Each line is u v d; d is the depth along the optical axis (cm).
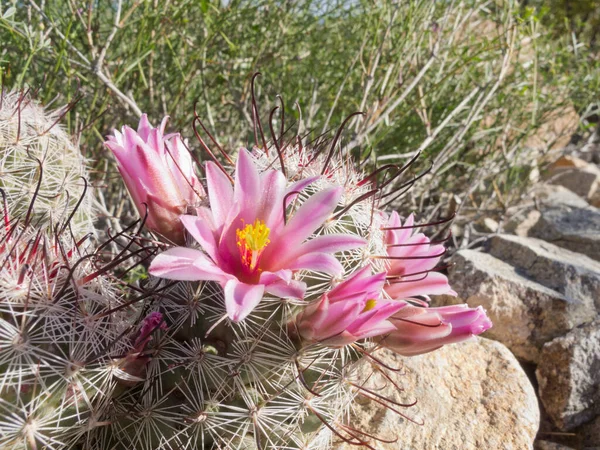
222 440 7
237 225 7
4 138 8
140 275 12
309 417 8
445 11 17
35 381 6
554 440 12
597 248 18
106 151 15
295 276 7
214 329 7
